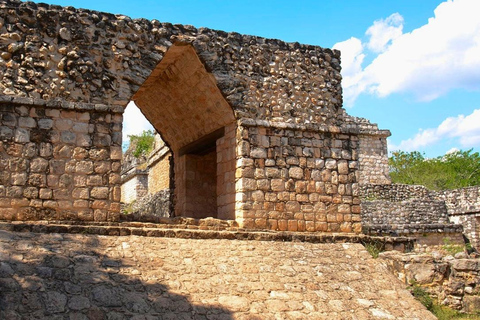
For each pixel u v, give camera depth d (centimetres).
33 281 808
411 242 1348
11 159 1073
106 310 790
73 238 982
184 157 1659
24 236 946
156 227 1150
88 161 1130
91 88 1169
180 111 1534
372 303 981
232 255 1060
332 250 1196
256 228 1260
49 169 1097
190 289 893
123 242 1012
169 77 1437
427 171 4597
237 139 1314
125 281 870
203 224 1235
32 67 1124
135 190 3434
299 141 1352
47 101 1112
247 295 912
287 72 1395
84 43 1177
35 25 1145
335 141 1390
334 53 1472
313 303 934
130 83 1214
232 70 1328
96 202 1120
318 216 1330
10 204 1057
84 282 840
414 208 2669
